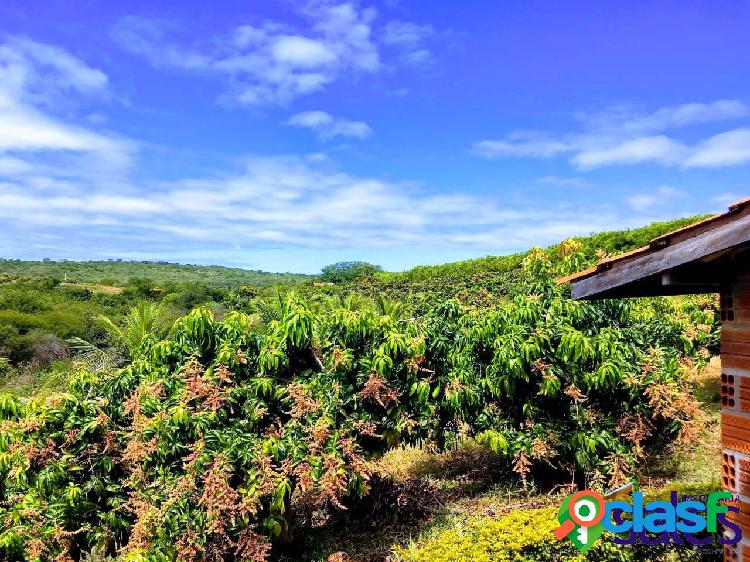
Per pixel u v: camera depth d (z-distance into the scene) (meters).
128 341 13.52
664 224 19.92
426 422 5.25
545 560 3.87
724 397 2.88
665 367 5.63
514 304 6.10
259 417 4.66
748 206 2.35
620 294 3.41
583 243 21.45
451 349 5.81
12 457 4.15
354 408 4.99
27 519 3.99
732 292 2.84
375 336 5.23
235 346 4.90
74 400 4.50
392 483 5.93
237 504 4.14
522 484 5.91
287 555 5.10
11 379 16.73
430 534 5.00
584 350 5.17
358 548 5.07
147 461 4.38
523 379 5.49
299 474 4.36
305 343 5.05
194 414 4.44
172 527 4.08
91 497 4.37
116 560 5.08
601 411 5.55
